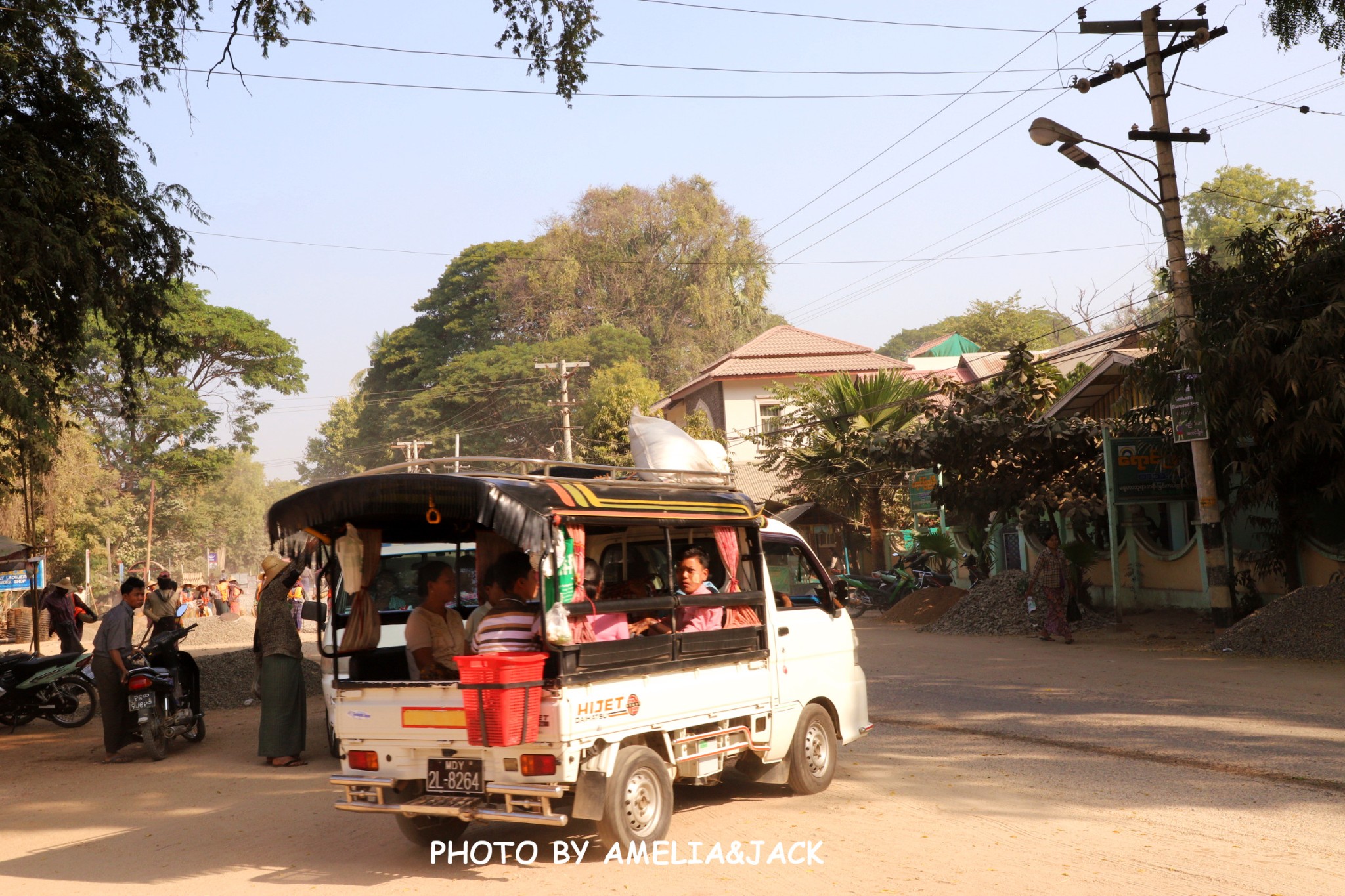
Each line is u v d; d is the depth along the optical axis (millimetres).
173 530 66000
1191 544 20938
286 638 10438
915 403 27750
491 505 5887
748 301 68812
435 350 77875
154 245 14461
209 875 6523
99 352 46875
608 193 69812
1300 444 15984
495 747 6043
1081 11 17828
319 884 6230
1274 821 6684
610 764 6246
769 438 35281
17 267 12234
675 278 68375
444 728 6219
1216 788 7621
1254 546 20312
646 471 7152
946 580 27125
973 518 25406
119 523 54938
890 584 27984
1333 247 16109
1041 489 21984
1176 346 17750
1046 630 18672
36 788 9836
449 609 7297
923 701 12602
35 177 12203
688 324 68812
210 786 9523
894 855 6250
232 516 98500
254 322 60062
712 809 7645
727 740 7293
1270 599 19188
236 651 16484
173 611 12312
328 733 10695
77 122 13641
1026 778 8219
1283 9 15867
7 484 17250
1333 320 15508
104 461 56125
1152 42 17766
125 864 6902
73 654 14195
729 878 5930
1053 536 18609
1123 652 16500
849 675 8633
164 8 13320
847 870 5973
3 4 12555
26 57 12805
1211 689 12414
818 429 31906
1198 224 63938
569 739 5930
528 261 71375
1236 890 5375
